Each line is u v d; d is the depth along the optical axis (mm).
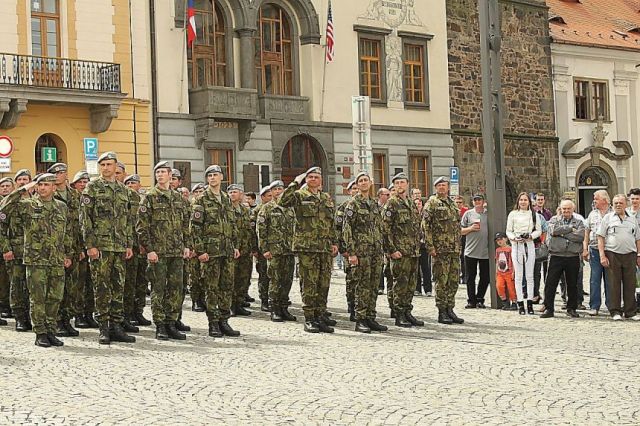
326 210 18391
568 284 20734
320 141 43188
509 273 21922
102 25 37312
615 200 20188
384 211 18953
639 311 20797
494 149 22812
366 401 11656
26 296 18438
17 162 35000
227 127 40344
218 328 17656
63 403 11727
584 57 54375
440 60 47875
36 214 16312
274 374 13602
